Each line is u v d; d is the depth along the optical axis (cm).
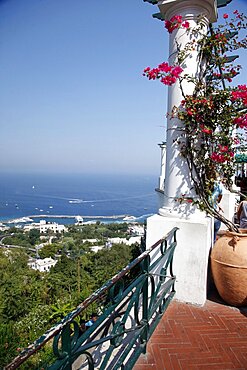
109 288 176
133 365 222
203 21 332
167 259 316
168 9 345
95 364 247
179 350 249
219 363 232
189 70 329
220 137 318
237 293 314
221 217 334
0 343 1071
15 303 1839
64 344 127
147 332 245
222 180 355
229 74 327
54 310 1553
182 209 346
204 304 331
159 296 297
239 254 308
